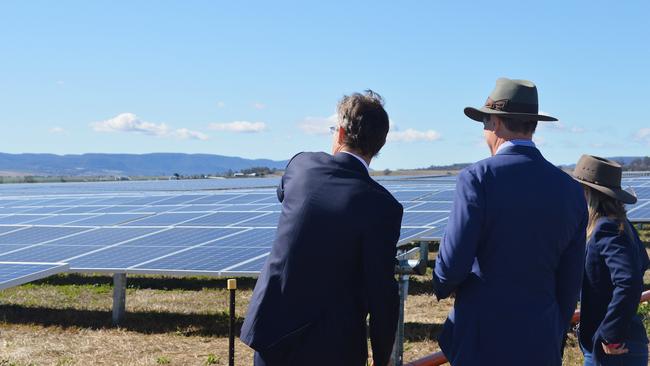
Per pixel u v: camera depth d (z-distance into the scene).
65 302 14.74
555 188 4.48
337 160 4.36
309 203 4.25
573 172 5.56
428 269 18.14
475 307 4.39
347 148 4.46
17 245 15.76
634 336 5.49
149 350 10.54
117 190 58.12
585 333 5.54
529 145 4.59
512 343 4.31
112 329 12.01
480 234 4.38
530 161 4.51
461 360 4.39
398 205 4.33
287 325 4.20
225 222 17.36
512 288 4.38
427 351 10.19
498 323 4.33
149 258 12.99
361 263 4.27
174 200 29.47
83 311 13.54
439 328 11.56
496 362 4.30
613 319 5.17
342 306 4.24
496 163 4.46
